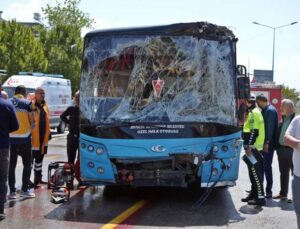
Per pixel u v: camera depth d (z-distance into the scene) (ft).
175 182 28.58
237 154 29.27
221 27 29.43
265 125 31.68
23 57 124.88
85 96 29.32
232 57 29.43
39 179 35.91
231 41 29.53
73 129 36.19
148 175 28.48
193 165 28.53
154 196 32.53
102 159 28.53
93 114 29.04
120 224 25.07
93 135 28.71
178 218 26.63
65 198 30.48
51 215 26.76
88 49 29.73
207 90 28.99
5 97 27.81
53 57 158.20
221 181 28.73
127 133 28.40
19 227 24.16
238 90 29.76
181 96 28.89
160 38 29.40
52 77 82.33
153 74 29.19
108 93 29.19
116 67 29.40
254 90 90.38
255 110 30.50
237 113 29.37
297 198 18.08
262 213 28.14
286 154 31.73
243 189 35.94
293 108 31.40
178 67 29.14
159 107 28.76
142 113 28.76
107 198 31.68
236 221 26.13
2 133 25.84
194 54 29.19
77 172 34.35
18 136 30.66
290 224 25.66
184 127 28.37
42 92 35.17
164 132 28.35
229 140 28.81
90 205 29.53
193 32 29.22
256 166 30.30
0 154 25.80
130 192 33.81
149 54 29.35
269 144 32.42
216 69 29.22
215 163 28.48
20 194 31.73
